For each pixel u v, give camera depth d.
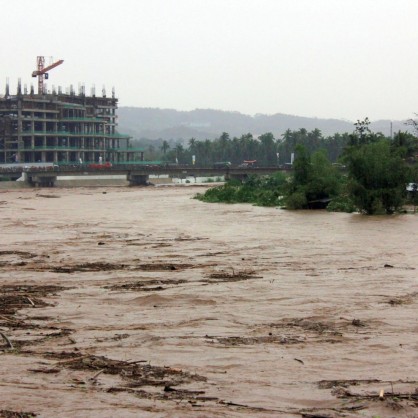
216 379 13.30
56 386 12.59
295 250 38.81
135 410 11.19
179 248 40.78
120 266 32.56
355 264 32.22
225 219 64.88
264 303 22.23
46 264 33.66
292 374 13.71
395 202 67.56
